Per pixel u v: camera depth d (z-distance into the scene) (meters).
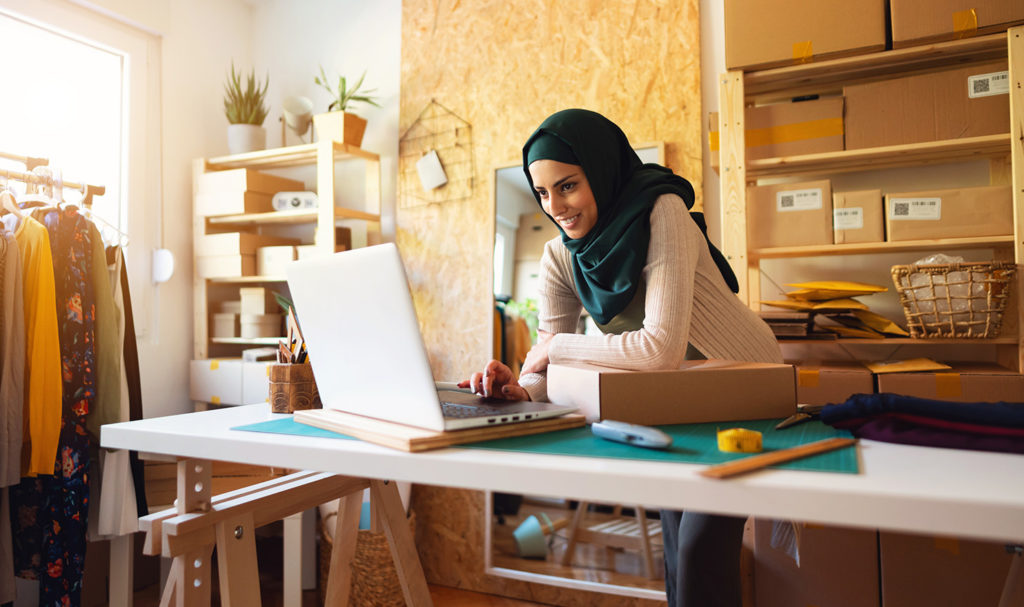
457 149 2.83
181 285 2.95
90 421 2.08
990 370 1.77
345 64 3.14
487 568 2.65
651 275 1.20
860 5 1.90
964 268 1.76
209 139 3.12
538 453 0.79
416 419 0.88
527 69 2.71
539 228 2.66
